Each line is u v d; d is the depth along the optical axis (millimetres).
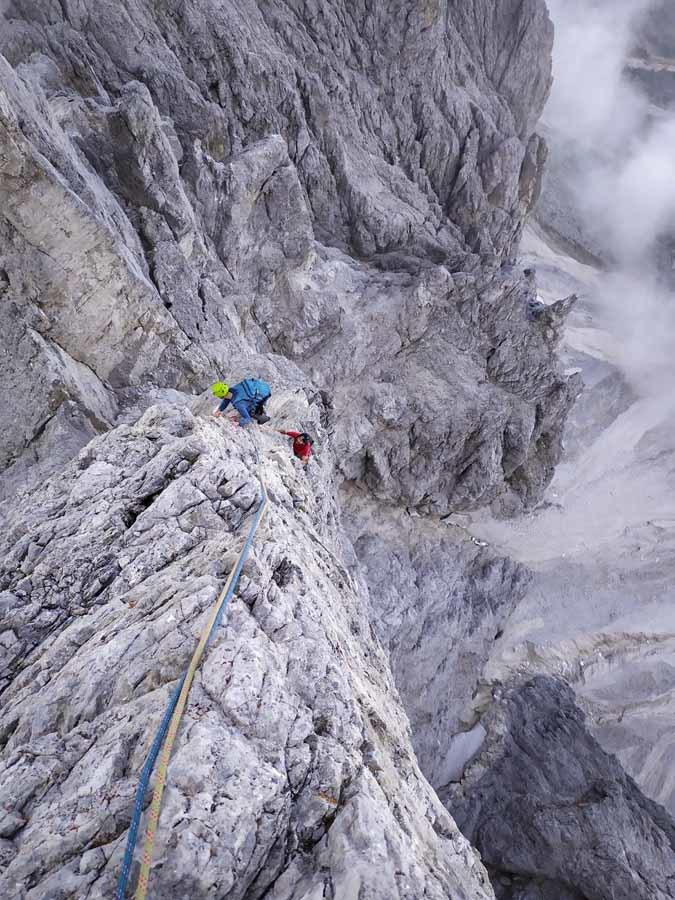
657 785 34125
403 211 37750
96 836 4023
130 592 6434
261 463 9914
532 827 26188
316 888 3963
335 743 4797
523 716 32562
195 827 3906
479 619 36312
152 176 20344
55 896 3721
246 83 30125
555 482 46219
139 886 3633
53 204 13594
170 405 9836
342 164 35000
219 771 4199
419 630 33125
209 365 17875
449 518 38000
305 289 29609
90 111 19781
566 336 56156
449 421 32250
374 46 40469
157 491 7969
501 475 36906
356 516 33312
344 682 5375
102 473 8562
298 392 16391
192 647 5180
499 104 49469
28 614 6699
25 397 13602
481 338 34844
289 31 35625
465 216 45250
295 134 32844
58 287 14469
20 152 12922
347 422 30750
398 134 41969
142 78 26469
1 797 4355
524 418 35844
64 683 5336
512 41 49969
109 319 15391
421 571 34594
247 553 6051
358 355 31109
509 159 45844
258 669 4922
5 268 13797
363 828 4215
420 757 30000
